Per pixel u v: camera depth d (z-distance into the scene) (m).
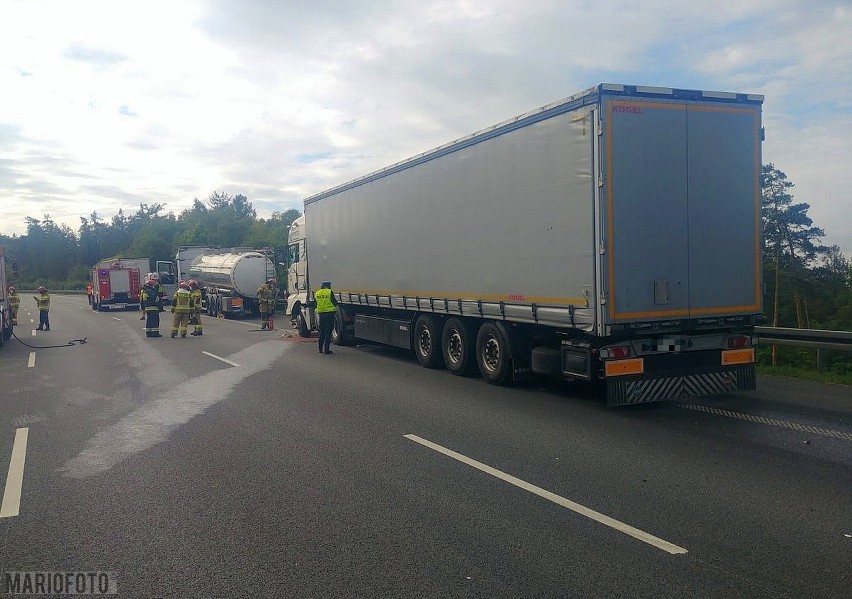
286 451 7.36
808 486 5.99
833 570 4.32
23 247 116.50
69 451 7.50
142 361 15.42
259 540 4.91
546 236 9.51
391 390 11.13
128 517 5.41
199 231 68.06
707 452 7.12
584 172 8.73
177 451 7.43
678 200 8.90
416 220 13.13
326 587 4.16
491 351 11.38
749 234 9.38
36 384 12.34
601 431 8.12
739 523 5.13
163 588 4.18
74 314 37.00
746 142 9.30
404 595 4.04
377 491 5.98
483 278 11.05
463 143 11.38
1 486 6.27
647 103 8.67
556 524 5.14
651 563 4.44
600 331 8.55
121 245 113.62
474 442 7.66
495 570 4.36
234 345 18.78
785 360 18.41
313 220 18.98
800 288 31.08
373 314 16.23
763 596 3.98
